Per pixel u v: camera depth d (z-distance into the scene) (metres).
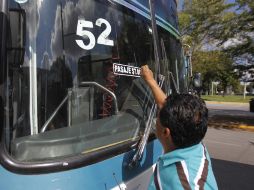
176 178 1.63
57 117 2.16
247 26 15.98
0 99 1.80
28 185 1.81
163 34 3.83
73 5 2.33
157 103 2.67
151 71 3.12
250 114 21.38
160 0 3.80
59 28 2.20
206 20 18.61
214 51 20.89
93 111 2.46
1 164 1.79
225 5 18.05
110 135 2.45
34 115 2.02
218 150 9.88
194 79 5.09
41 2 2.09
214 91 65.88
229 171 7.51
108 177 2.24
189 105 1.72
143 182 2.65
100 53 2.59
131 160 2.47
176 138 1.71
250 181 6.79
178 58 4.46
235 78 17.59
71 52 2.30
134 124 2.77
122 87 2.81
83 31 2.42
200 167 1.67
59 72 2.19
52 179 1.88
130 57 3.00
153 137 2.85
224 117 19.08
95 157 2.12
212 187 1.64
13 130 1.88
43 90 2.08
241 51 16.56
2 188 1.79
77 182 1.99
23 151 1.88
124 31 2.94
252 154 9.34
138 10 3.21
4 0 1.84
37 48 2.05
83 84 2.39
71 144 2.10
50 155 1.96
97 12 2.58
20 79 1.94
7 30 1.85
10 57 1.88
